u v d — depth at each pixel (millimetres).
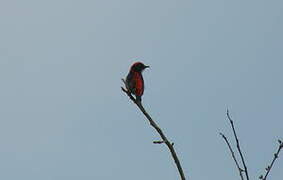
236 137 9586
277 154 9359
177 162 10242
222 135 9695
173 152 10391
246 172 9281
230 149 9516
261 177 9242
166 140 10570
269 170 9281
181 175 10102
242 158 9430
